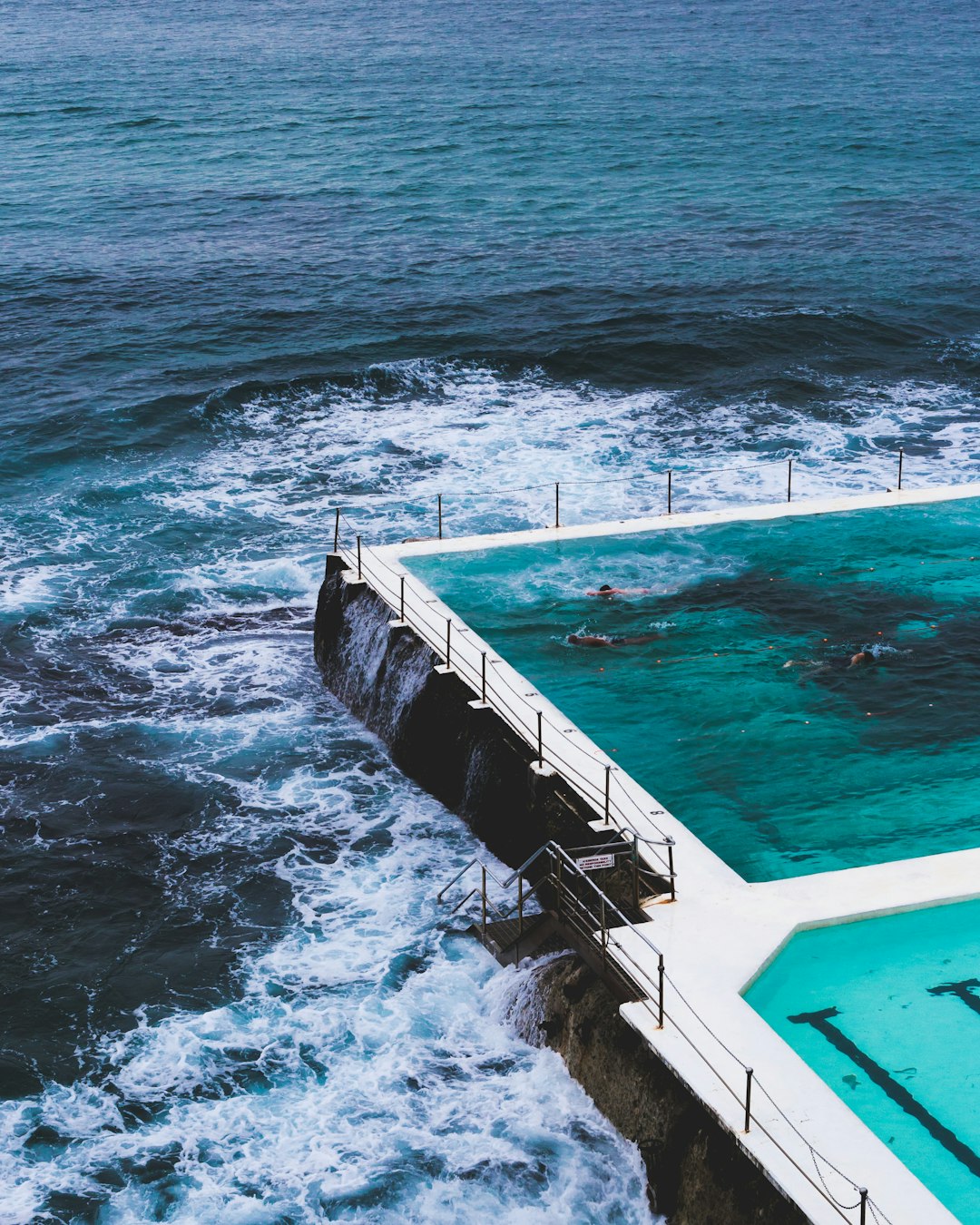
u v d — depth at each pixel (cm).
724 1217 1004
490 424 3109
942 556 2083
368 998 1401
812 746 1580
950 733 1603
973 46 11088
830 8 14950
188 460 2947
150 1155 1209
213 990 1431
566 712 1655
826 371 3434
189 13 14725
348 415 3189
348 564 2100
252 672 2125
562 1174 1148
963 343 3638
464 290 4112
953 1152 996
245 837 1705
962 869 1327
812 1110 1022
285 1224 1129
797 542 2147
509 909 1525
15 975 1469
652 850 1362
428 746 1773
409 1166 1173
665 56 10488
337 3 15925
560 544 2144
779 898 1279
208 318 3850
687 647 1822
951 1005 1151
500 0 16200
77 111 7662
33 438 3038
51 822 1744
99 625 2273
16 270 4353
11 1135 1237
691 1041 1098
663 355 3544
